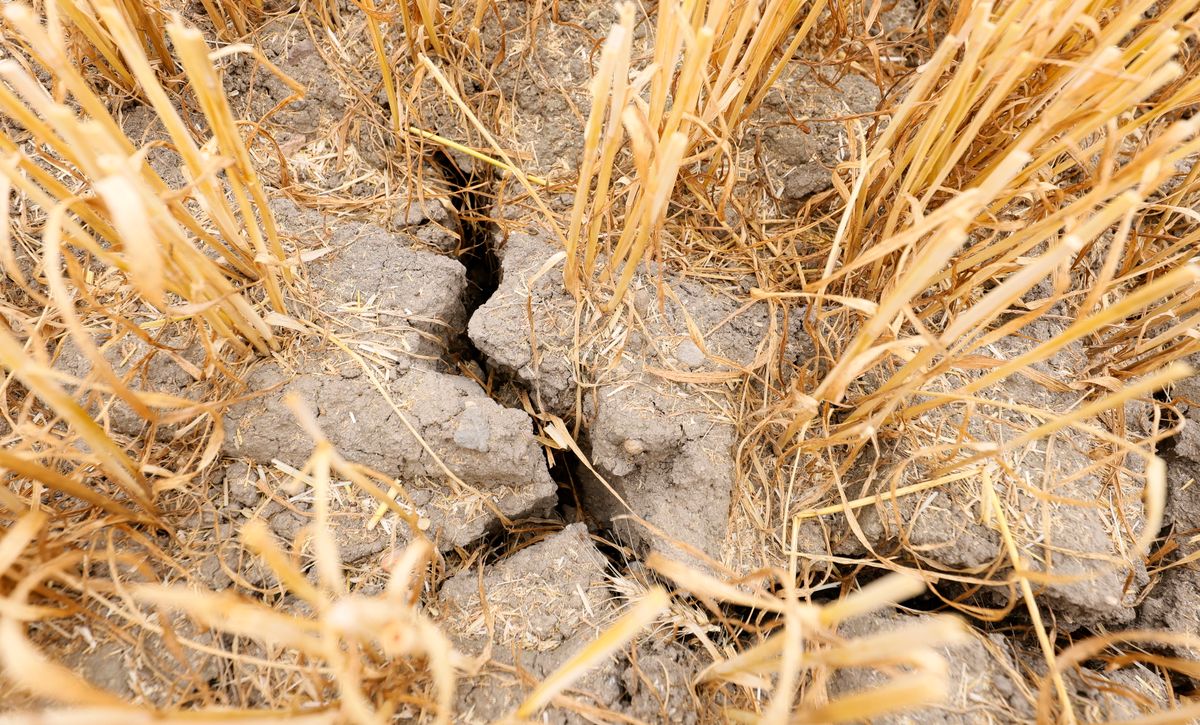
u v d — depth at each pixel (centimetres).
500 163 125
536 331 122
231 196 128
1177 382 134
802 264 139
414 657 100
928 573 110
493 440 114
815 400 105
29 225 120
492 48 146
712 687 107
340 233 129
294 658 100
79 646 98
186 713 69
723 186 134
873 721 102
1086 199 92
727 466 120
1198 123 85
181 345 115
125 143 91
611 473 123
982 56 104
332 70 141
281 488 111
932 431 120
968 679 105
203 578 105
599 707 102
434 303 124
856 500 117
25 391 111
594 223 112
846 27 136
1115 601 110
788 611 71
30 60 125
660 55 96
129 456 109
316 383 114
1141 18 143
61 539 98
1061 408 124
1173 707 109
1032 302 125
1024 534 113
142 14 122
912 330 128
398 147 142
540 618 110
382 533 112
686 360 124
